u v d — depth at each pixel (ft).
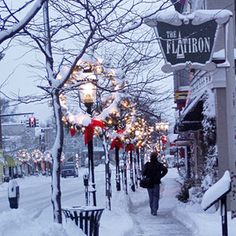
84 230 37.76
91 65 48.34
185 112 80.38
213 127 67.97
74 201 100.58
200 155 85.05
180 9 90.27
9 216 30.22
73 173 319.68
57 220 38.24
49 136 388.37
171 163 329.11
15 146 362.94
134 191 130.52
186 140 109.50
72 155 473.26
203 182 70.03
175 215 71.61
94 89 54.49
